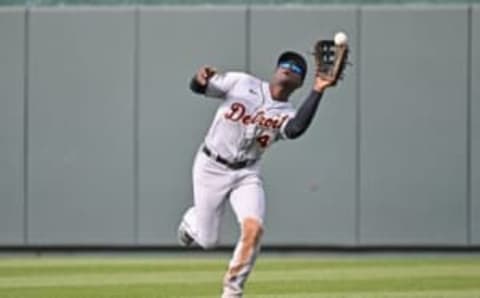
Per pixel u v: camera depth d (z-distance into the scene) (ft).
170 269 155.53
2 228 176.86
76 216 176.65
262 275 146.82
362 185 174.50
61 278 143.33
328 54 96.07
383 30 174.29
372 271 152.56
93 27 175.94
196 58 174.91
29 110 176.35
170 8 175.22
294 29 174.29
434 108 174.40
